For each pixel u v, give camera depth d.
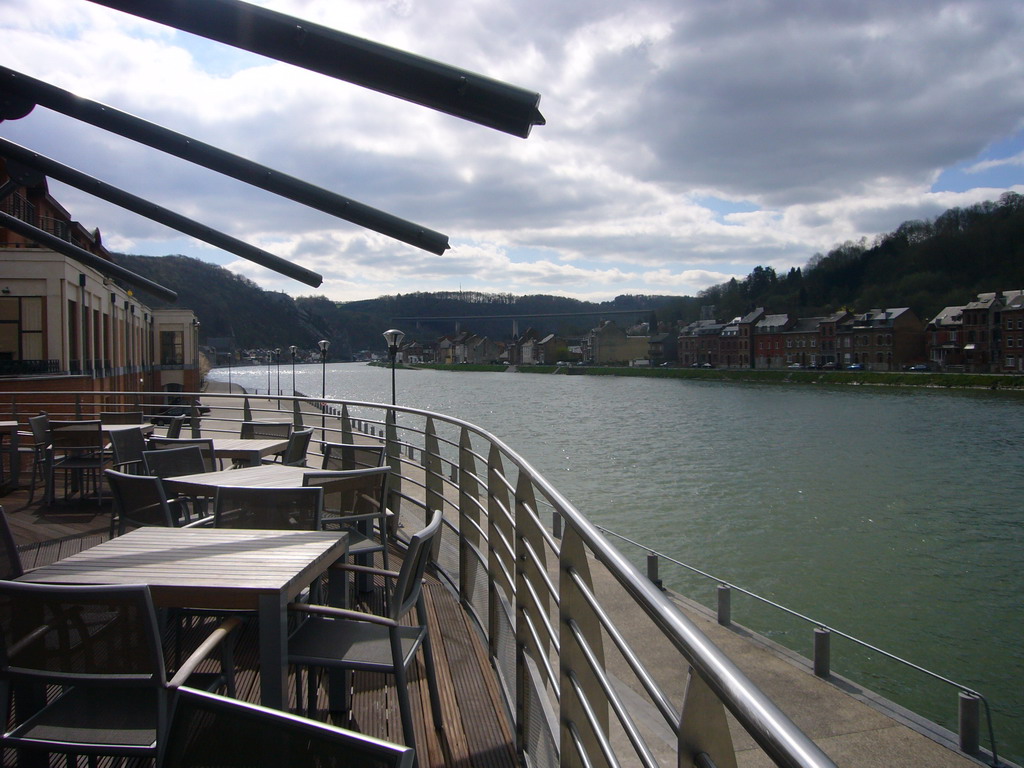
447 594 4.71
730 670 1.01
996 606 16.83
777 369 117.00
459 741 2.89
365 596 4.43
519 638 2.78
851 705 8.57
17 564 2.80
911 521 24.56
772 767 6.54
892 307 122.00
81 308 23.94
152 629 2.03
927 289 121.56
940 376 87.19
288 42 1.71
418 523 7.20
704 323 146.38
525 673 2.74
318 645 2.72
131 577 2.47
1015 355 97.12
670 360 155.62
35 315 21.75
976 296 112.50
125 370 33.72
